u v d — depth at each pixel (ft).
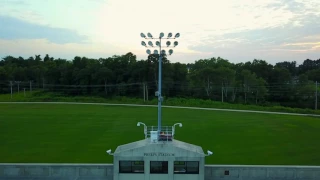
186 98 544.62
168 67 595.06
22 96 595.06
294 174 154.61
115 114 372.79
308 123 324.60
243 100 550.36
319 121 337.11
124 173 134.62
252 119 346.33
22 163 170.50
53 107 436.35
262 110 423.64
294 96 542.57
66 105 460.14
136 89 595.06
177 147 133.28
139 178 134.41
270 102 543.39
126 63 643.86
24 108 423.64
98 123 313.94
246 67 636.07
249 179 155.63
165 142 135.95
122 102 499.92
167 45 139.33
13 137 250.57
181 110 413.80
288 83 581.94
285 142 241.55
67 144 228.02
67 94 621.31
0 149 213.46
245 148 221.46
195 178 134.00
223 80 565.53
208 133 271.49
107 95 600.39
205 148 220.64
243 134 268.82
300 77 586.45
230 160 191.52
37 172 155.43
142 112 391.04
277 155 203.51
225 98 557.74
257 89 539.29
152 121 326.24
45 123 312.71
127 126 298.35
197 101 493.77
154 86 584.40
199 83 577.84
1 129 282.36
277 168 154.81
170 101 492.13
